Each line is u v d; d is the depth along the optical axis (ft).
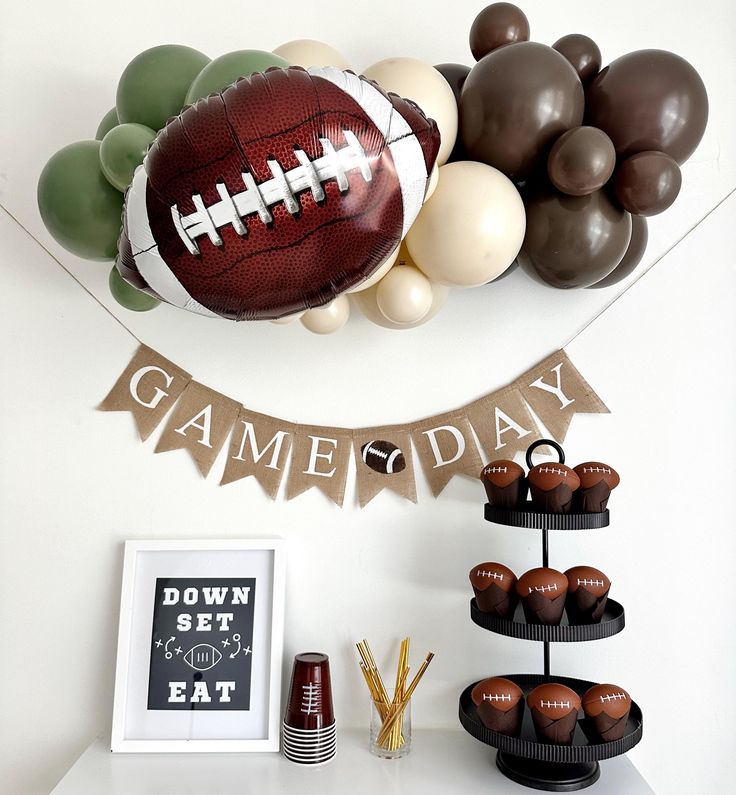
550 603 4.12
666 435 5.01
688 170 5.06
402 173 3.32
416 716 4.97
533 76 3.75
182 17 5.09
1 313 4.99
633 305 5.04
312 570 4.98
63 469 4.98
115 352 5.02
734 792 4.91
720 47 5.11
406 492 4.95
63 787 4.25
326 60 3.95
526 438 4.96
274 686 4.74
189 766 4.50
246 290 3.27
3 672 4.91
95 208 3.89
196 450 4.98
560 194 3.94
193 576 4.89
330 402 5.03
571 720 4.00
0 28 5.06
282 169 3.12
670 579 4.97
